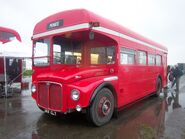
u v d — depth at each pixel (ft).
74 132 14.96
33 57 20.02
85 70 16.92
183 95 33.35
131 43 21.50
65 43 18.86
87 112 15.72
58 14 18.12
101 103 16.25
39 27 19.71
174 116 19.48
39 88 17.33
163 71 34.76
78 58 19.13
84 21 16.05
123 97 19.58
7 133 14.73
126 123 17.10
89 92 14.89
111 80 17.57
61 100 15.33
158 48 31.63
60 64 18.53
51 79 15.88
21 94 34.37
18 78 38.55
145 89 25.75
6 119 18.28
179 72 38.45
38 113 20.42
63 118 18.43
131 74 21.30
